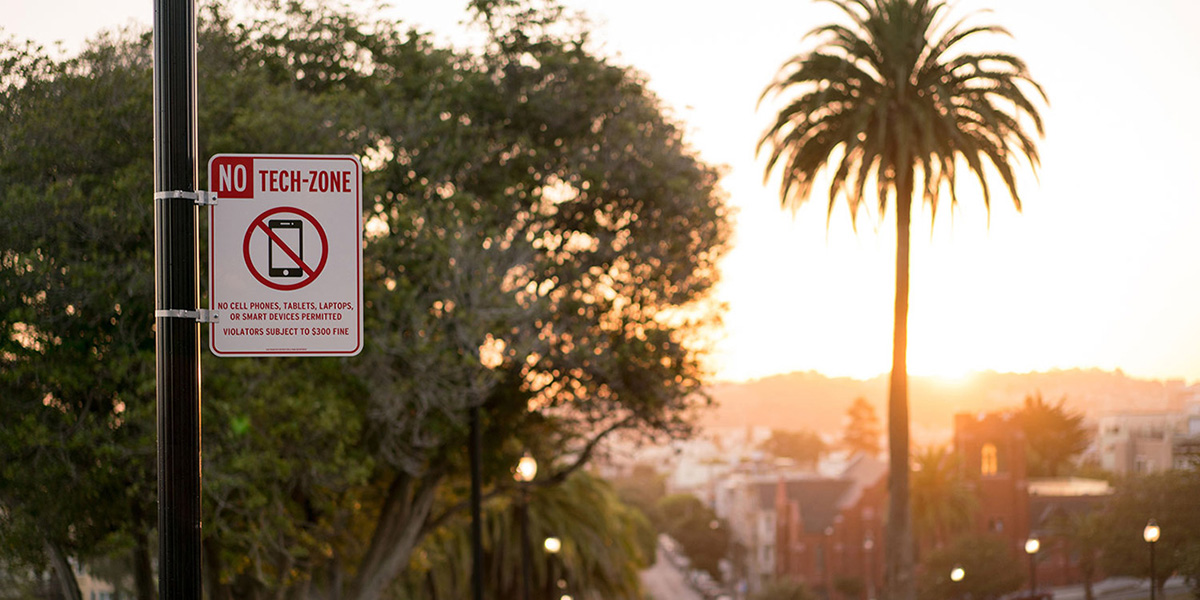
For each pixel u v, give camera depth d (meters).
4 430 12.45
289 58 18.59
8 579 13.76
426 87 19.23
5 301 12.06
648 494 182.88
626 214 21.44
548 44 20.66
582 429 22.59
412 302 16.39
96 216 12.52
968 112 30.30
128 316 13.08
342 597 21.59
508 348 18.97
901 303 31.70
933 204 30.56
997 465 64.88
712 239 21.83
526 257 18.89
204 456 14.60
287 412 15.27
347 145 16.42
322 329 5.52
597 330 20.20
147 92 13.40
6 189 12.48
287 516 16.92
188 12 4.96
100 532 14.34
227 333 5.42
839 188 31.23
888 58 29.81
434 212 17.19
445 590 32.25
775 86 31.12
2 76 12.57
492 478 21.88
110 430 13.47
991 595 53.81
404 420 18.02
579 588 34.25
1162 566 15.23
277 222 5.49
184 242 4.91
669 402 21.33
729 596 129.75
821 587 98.50
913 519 63.53
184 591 4.83
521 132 20.73
